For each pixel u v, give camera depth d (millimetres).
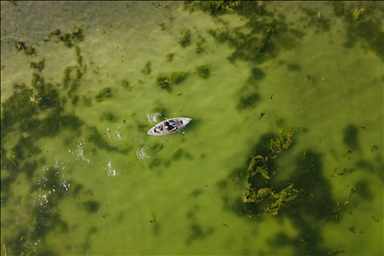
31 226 14297
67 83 15438
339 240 12508
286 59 14516
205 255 12820
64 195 14336
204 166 13750
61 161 14703
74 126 14938
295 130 13680
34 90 15539
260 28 14773
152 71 15062
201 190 13516
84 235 13766
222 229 13023
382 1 14367
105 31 15586
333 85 14047
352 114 13672
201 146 13969
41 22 15727
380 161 13102
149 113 14547
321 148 13445
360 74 14023
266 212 12938
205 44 15031
